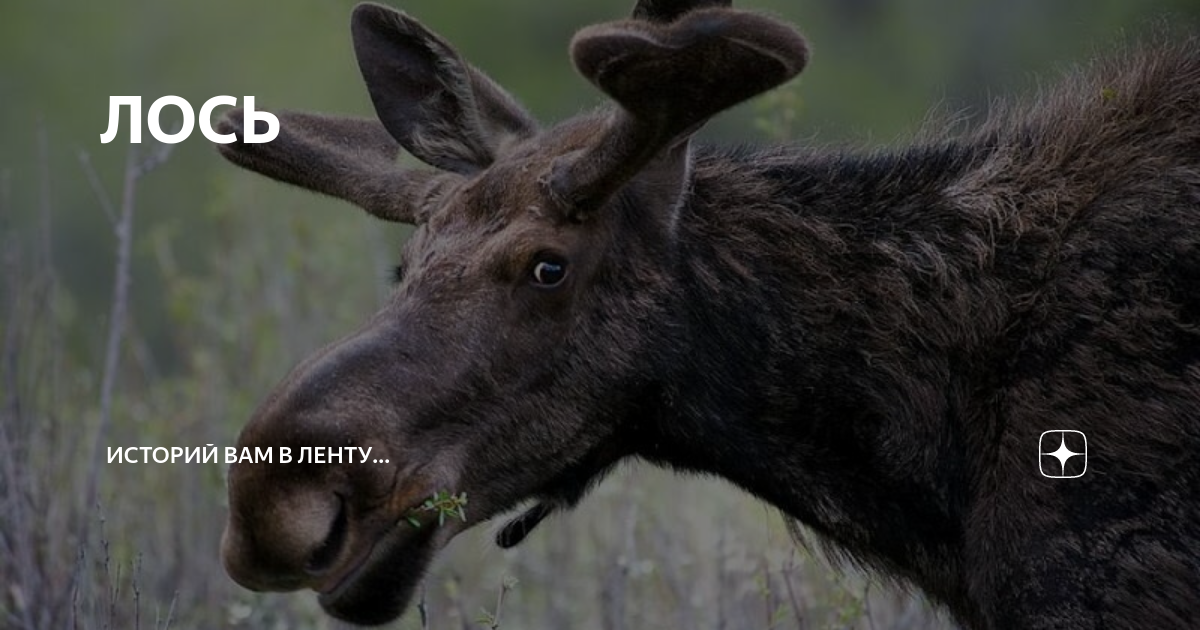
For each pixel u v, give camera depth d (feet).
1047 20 214.07
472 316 51.65
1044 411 51.70
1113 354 51.37
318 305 95.09
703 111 49.93
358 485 49.55
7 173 82.23
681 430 54.19
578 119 54.44
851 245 54.49
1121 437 50.75
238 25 229.86
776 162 55.77
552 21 251.19
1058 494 51.06
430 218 53.83
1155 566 50.01
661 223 53.42
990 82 210.59
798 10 228.43
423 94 57.16
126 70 229.04
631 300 53.11
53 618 70.79
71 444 77.46
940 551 54.24
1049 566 50.88
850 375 53.98
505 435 52.03
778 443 54.39
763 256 54.29
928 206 54.70
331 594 50.29
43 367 78.54
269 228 110.73
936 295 53.88
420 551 51.42
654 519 76.89
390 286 56.03
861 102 218.79
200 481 80.64
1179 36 56.59
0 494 73.31
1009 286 53.42
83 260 193.47
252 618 74.84
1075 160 54.19
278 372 92.43
